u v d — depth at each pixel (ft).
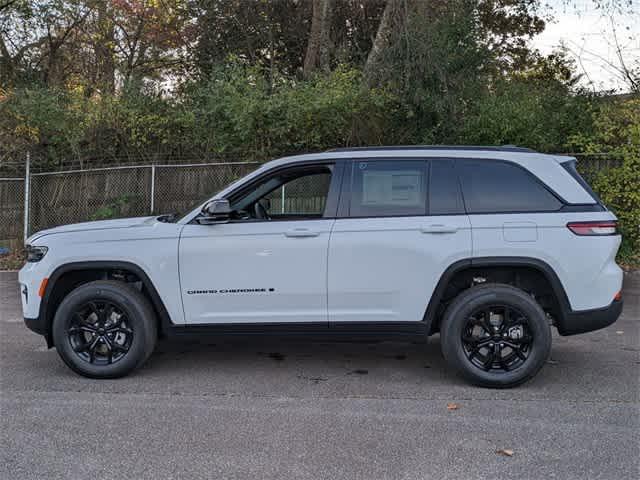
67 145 44.47
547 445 13.08
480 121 39.83
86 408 15.34
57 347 17.66
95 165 44.83
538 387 17.06
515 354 16.90
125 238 17.63
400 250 16.96
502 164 17.34
